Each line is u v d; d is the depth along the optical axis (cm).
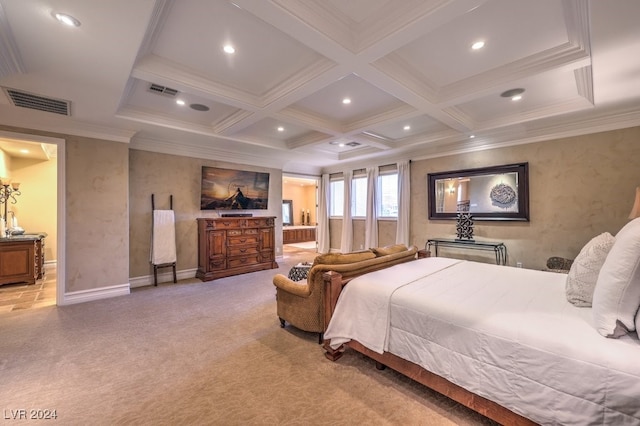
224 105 355
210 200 536
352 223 728
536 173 429
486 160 481
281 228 675
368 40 207
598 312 140
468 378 158
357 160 667
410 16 184
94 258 382
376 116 382
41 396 184
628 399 113
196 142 487
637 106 337
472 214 493
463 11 173
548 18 197
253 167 618
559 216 410
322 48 209
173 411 170
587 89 294
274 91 300
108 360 228
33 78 245
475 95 294
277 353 239
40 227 602
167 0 175
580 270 174
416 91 287
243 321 309
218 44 227
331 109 370
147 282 461
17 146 503
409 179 588
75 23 174
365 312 214
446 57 248
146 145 461
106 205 391
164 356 234
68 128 362
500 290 208
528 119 376
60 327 291
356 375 207
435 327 176
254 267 552
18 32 181
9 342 259
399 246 343
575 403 125
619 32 198
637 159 351
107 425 159
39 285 457
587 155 386
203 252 499
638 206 300
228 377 204
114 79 248
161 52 237
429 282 230
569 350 130
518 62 254
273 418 164
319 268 247
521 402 139
